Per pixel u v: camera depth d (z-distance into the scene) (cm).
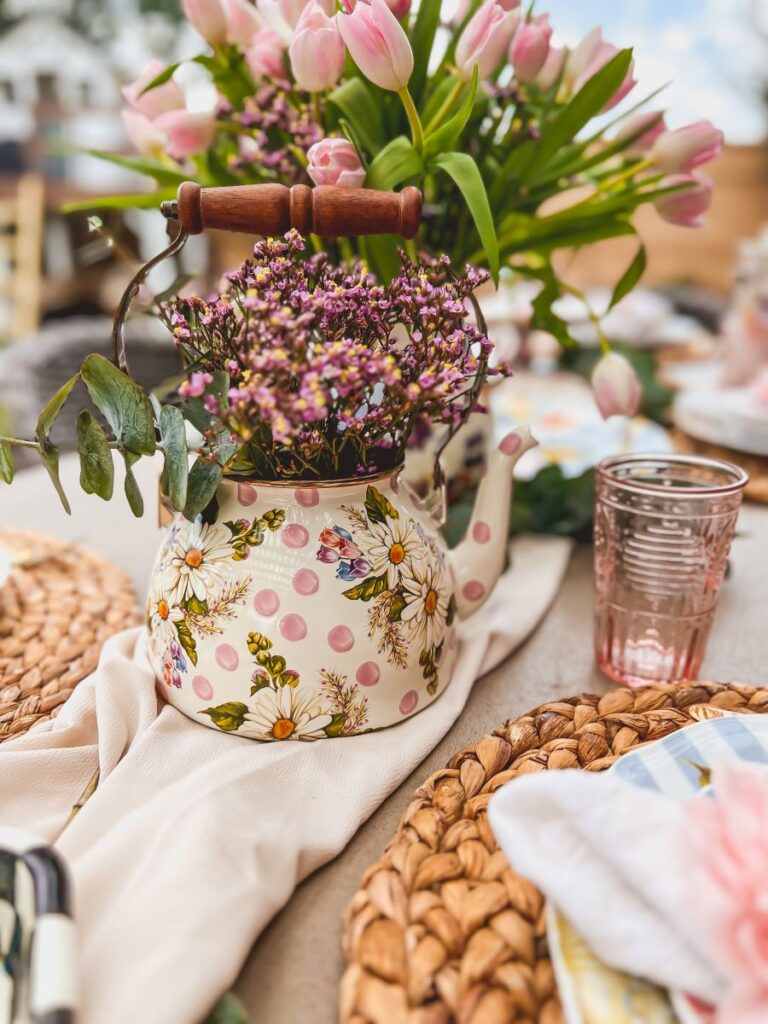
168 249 51
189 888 39
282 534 50
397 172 59
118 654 56
